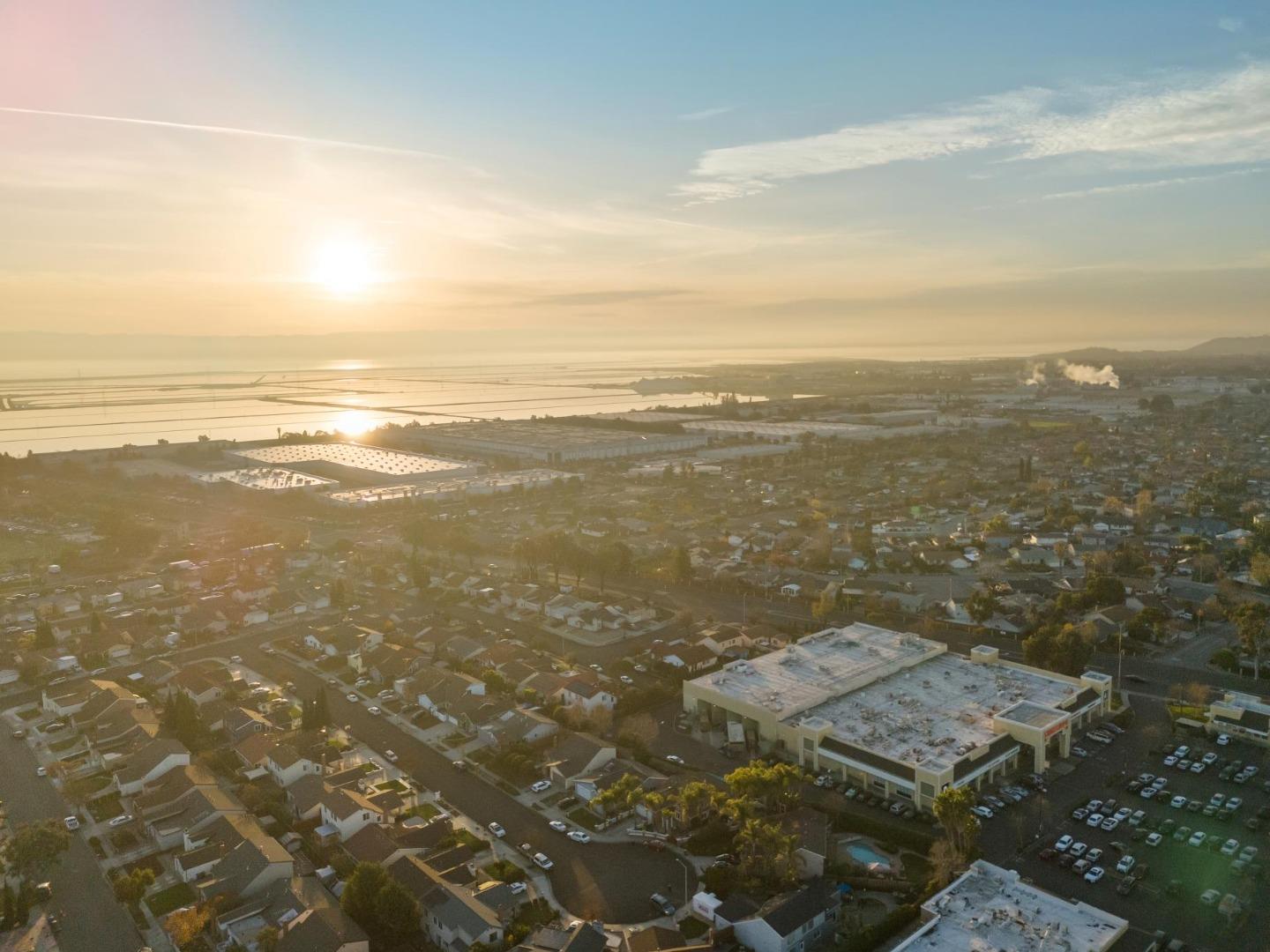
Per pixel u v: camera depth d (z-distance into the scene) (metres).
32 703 171.38
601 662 188.25
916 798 128.88
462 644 192.12
